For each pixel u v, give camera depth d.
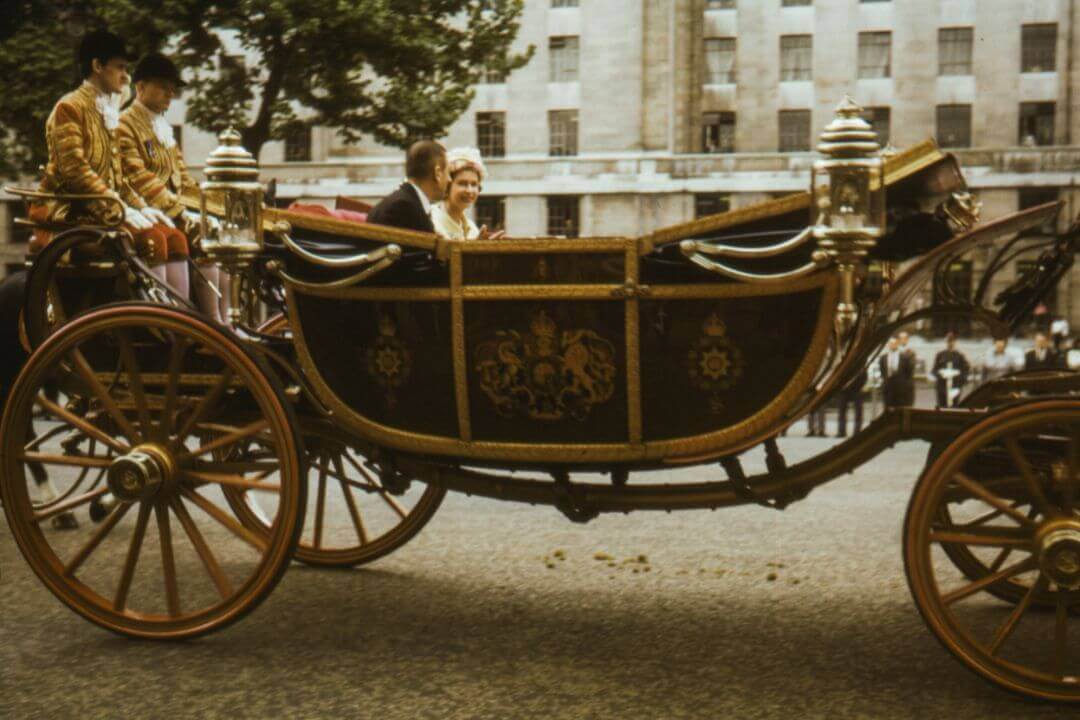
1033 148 41.03
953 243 4.05
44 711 3.69
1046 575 3.69
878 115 43.84
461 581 5.48
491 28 19.59
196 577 5.56
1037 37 42.72
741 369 4.09
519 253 4.18
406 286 4.35
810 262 3.92
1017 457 3.78
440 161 5.61
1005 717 3.63
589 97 42.66
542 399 4.27
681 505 4.36
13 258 41.44
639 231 42.47
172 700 3.79
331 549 5.73
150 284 4.91
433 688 3.90
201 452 4.43
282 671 4.09
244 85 18.80
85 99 5.49
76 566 4.53
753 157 41.94
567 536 6.68
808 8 43.91
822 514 7.61
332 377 4.59
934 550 6.43
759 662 4.20
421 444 4.47
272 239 4.57
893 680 4.00
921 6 43.19
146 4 17.67
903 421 4.09
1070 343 22.06
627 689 3.90
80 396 4.96
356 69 18.81
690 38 44.56
